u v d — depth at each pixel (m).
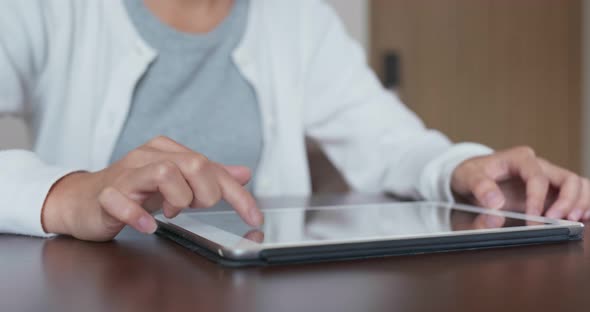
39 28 0.80
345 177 1.08
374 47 2.41
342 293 0.27
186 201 0.40
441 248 0.37
